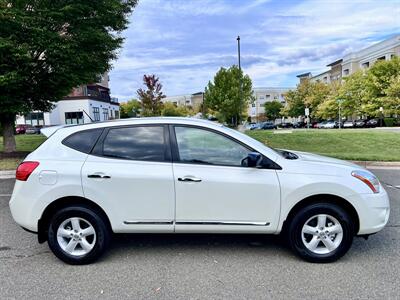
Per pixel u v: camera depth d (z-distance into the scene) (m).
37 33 11.16
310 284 3.37
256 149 3.90
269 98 107.94
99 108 48.44
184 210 3.83
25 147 16.78
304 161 4.01
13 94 12.49
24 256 4.17
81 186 3.81
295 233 3.86
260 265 3.82
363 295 3.14
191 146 3.94
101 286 3.39
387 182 8.30
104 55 13.70
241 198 3.81
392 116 42.88
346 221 3.79
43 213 3.86
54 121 44.56
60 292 3.28
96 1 12.01
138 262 3.95
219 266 3.81
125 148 3.96
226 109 40.22
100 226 3.87
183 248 4.35
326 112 51.75
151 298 3.15
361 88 45.31
